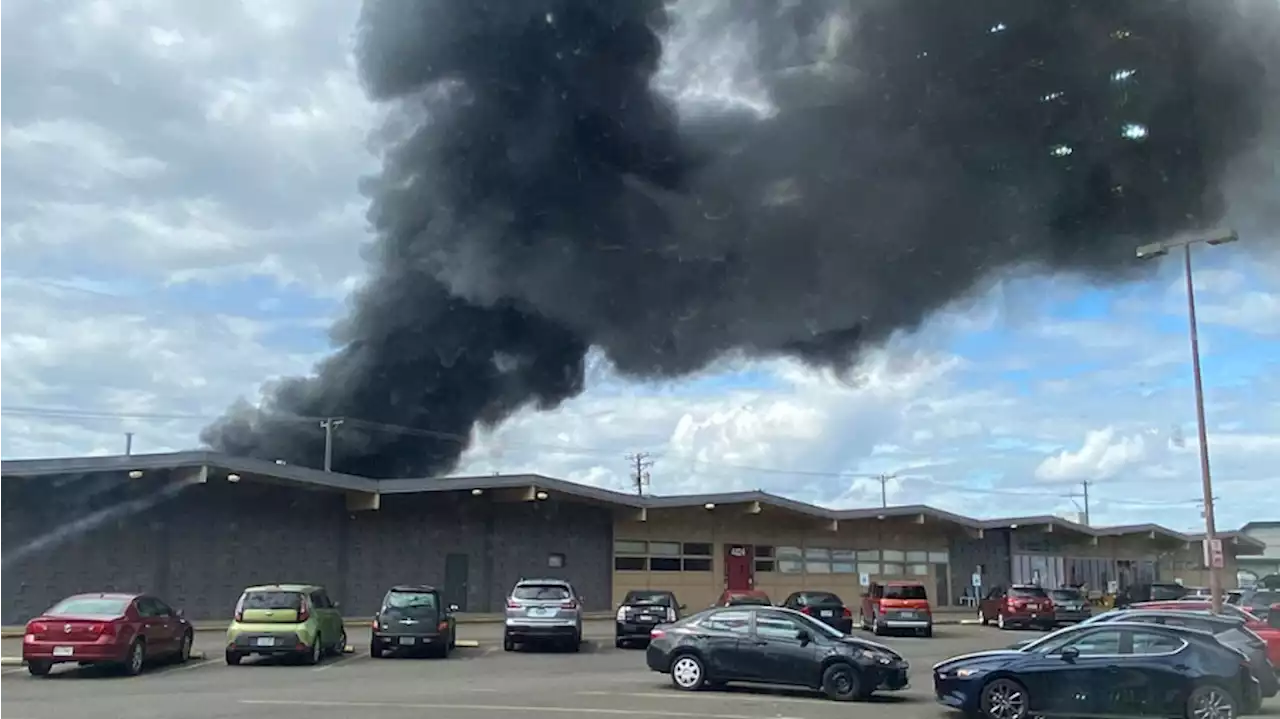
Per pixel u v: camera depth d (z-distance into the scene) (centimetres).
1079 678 1290
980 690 1315
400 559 3200
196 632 2609
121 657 1698
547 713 1262
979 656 1358
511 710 1284
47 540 2602
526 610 2317
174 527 2762
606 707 1336
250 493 2908
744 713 1309
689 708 1348
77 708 1276
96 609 1750
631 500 3612
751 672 1541
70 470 2559
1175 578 6094
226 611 2814
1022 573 5169
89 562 2638
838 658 1505
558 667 1956
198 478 2639
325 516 3064
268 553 2923
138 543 2705
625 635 2456
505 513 3447
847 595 4419
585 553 3641
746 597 2931
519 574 3444
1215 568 2317
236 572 2850
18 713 1226
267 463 2758
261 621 1919
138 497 2716
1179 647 1293
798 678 1522
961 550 4922
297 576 2973
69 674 1745
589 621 3378
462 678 1727
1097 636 1324
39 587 2573
